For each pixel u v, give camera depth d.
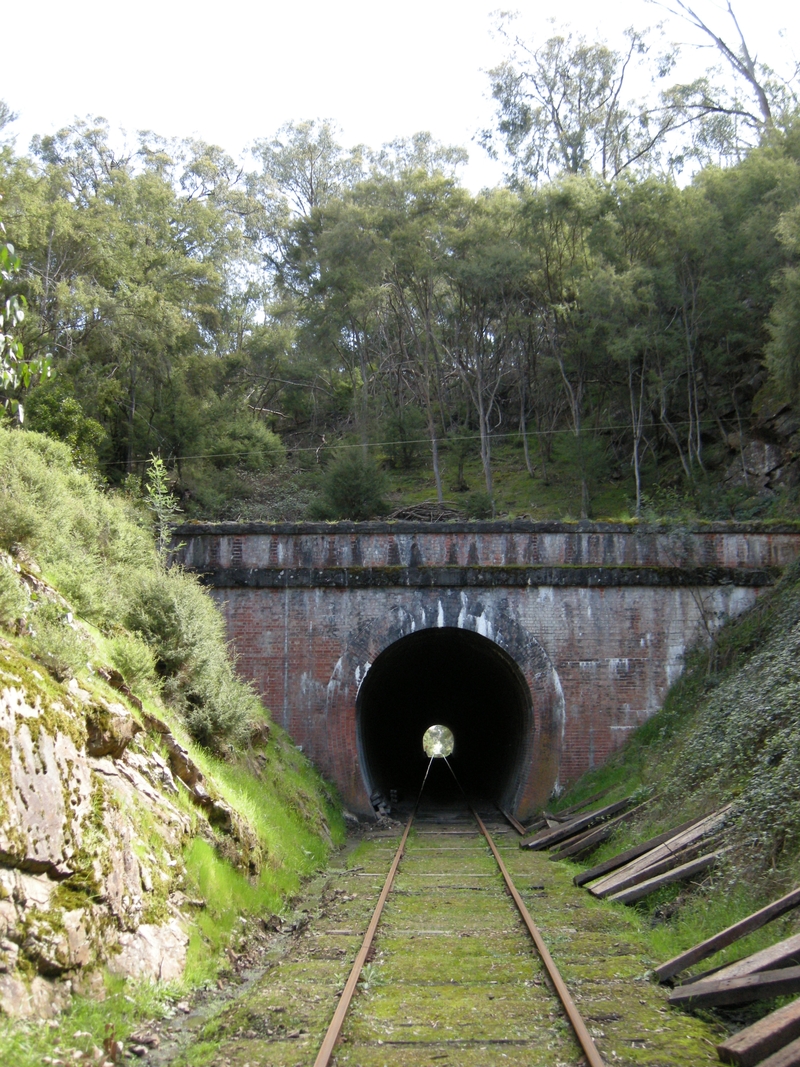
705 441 30.83
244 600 16.95
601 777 16.20
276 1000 6.77
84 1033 5.55
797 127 27.44
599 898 10.19
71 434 22.42
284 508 32.16
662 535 17.11
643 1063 5.46
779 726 10.99
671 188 27.56
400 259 34.59
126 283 29.09
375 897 10.83
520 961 7.88
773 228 23.64
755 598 16.91
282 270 54.44
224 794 10.34
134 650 10.09
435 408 44.03
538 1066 5.48
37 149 41.25
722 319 27.86
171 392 34.44
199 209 41.44
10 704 6.37
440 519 32.28
